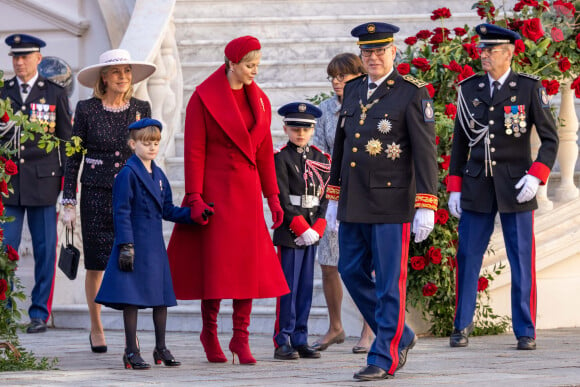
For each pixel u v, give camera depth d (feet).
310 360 61.57
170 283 59.00
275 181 61.05
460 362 57.98
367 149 51.83
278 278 60.03
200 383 49.44
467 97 69.21
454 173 69.97
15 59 81.51
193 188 58.44
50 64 96.58
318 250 67.41
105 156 67.82
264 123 60.13
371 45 52.24
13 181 81.66
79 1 116.16
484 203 68.23
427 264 72.08
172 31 99.14
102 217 67.36
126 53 68.33
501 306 77.66
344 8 110.52
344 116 53.52
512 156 67.82
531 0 75.72
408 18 106.32
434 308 73.46
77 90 115.24
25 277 85.30
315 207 63.52
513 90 67.82
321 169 64.18
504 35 67.51
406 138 51.88
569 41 74.59
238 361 60.49
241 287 58.29
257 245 59.21
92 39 116.06
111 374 54.39
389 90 52.26
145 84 93.71
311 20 108.17
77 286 87.30
